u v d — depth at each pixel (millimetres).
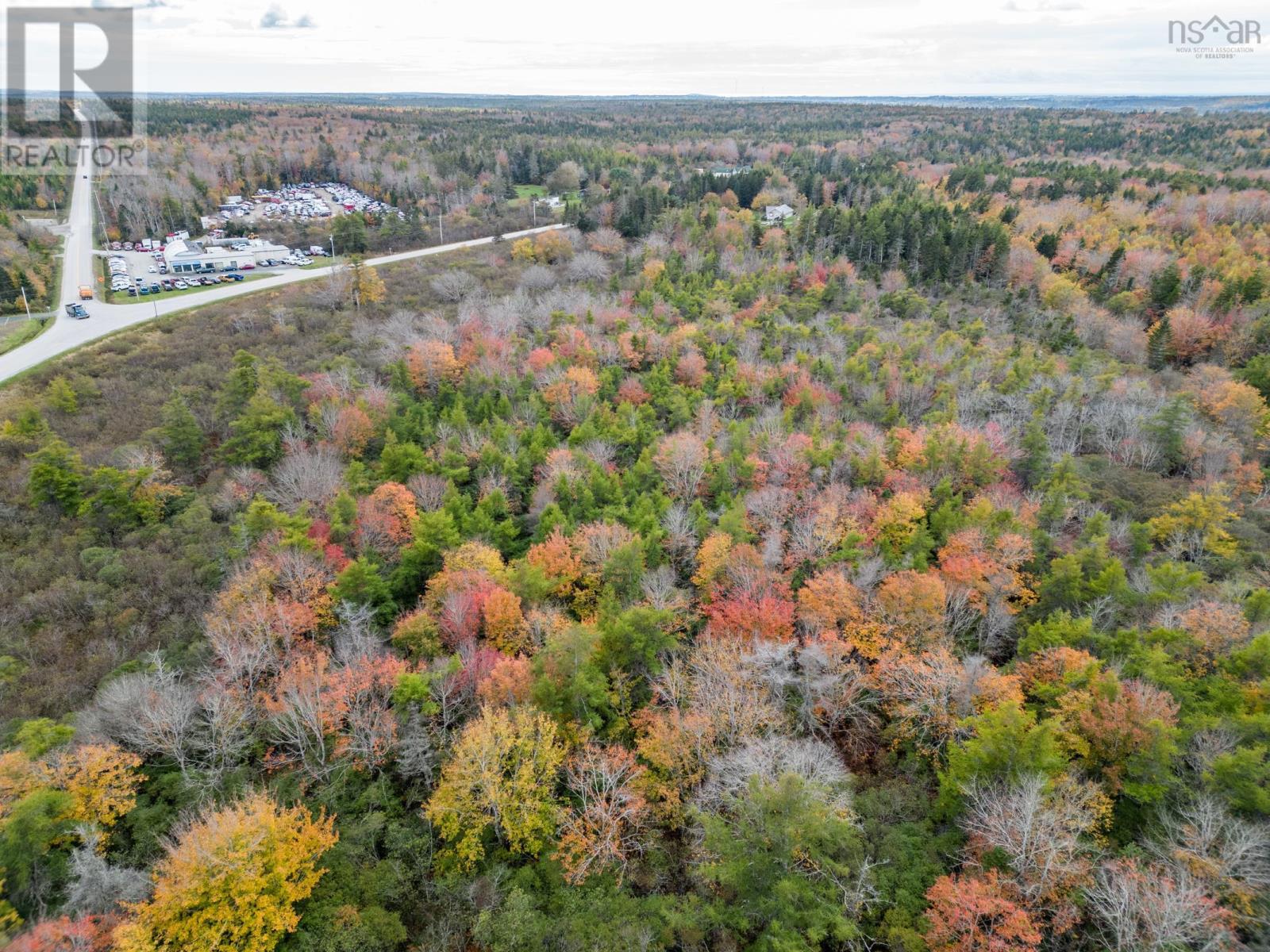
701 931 31891
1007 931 27812
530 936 31281
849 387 81750
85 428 74250
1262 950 26703
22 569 52656
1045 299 120250
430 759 38312
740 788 34531
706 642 44219
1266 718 33438
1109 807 32938
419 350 82188
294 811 32156
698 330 94312
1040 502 59219
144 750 37438
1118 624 45844
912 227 136875
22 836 29578
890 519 55156
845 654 42906
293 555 47938
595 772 35344
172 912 28641
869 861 33469
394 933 31094
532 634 44719
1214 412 77375
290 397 75188
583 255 132375
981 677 38969
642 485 64125
